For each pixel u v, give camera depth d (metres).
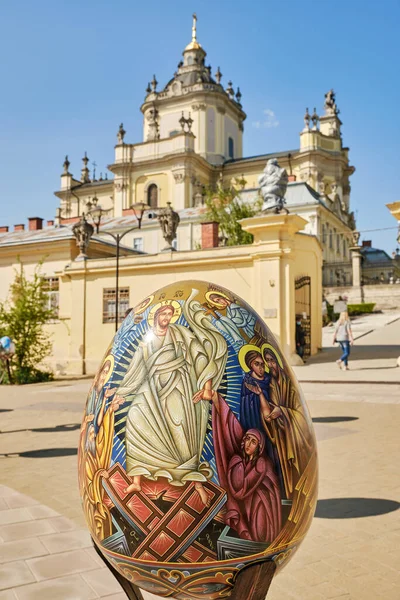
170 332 2.05
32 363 20.89
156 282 22.41
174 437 1.86
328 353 23.41
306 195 55.16
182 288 2.25
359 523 4.37
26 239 27.05
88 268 23.61
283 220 19.67
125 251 28.23
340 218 63.53
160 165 65.12
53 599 3.14
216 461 1.83
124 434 1.92
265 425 1.93
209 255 21.28
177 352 1.99
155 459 1.86
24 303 20.48
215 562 1.83
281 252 19.86
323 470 6.04
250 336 2.11
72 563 3.65
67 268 24.02
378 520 4.43
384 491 5.21
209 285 2.29
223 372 1.96
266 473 1.89
